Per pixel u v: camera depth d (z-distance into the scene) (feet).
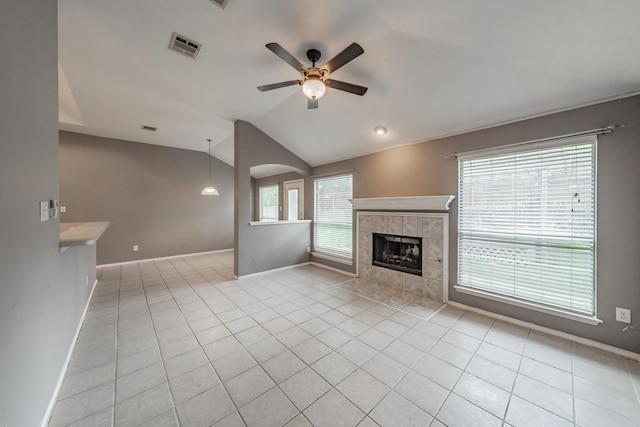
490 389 5.67
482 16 5.44
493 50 6.44
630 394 5.49
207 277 14.34
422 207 10.98
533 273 8.37
